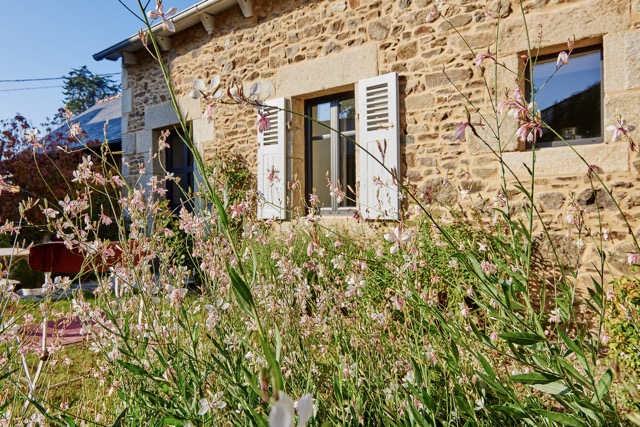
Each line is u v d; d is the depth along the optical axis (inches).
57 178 310.3
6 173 299.0
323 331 73.4
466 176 157.1
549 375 40.7
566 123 163.0
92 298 120.1
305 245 113.4
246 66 243.1
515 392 57.3
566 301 54.8
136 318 74.4
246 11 236.7
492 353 65.7
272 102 228.4
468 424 55.8
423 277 100.0
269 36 233.9
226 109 251.0
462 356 65.9
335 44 210.1
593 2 148.9
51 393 83.3
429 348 64.9
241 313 67.8
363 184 198.2
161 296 70.8
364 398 65.9
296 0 223.6
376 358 68.3
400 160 190.2
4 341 65.1
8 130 314.0
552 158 155.6
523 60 163.2
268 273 79.7
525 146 166.9
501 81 166.1
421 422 50.8
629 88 143.6
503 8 165.8
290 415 17.1
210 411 49.6
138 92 304.8
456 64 176.6
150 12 46.2
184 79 272.8
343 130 220.7
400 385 61.7
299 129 227.3
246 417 48.9
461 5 175.5
